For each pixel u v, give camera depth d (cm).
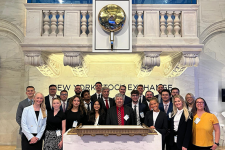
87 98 581
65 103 588
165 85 813
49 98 591
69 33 562
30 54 549
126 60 765
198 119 425
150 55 550
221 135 745
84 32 568
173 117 461
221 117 794
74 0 686
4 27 795
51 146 459
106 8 523
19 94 795
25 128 441
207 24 796
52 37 557
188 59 553
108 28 520
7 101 793
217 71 804
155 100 488
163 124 475
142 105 558
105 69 819
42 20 569
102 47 533
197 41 557
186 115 436
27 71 796
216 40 807
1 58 800
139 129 387
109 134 390
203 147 418
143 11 567
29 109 450
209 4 800
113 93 813
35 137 439
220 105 801
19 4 796
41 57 560
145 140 396
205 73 808
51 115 470
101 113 507
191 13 564
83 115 501
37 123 448
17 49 800
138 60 677
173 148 454
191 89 802
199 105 428
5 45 802
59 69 787
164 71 776
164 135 464
